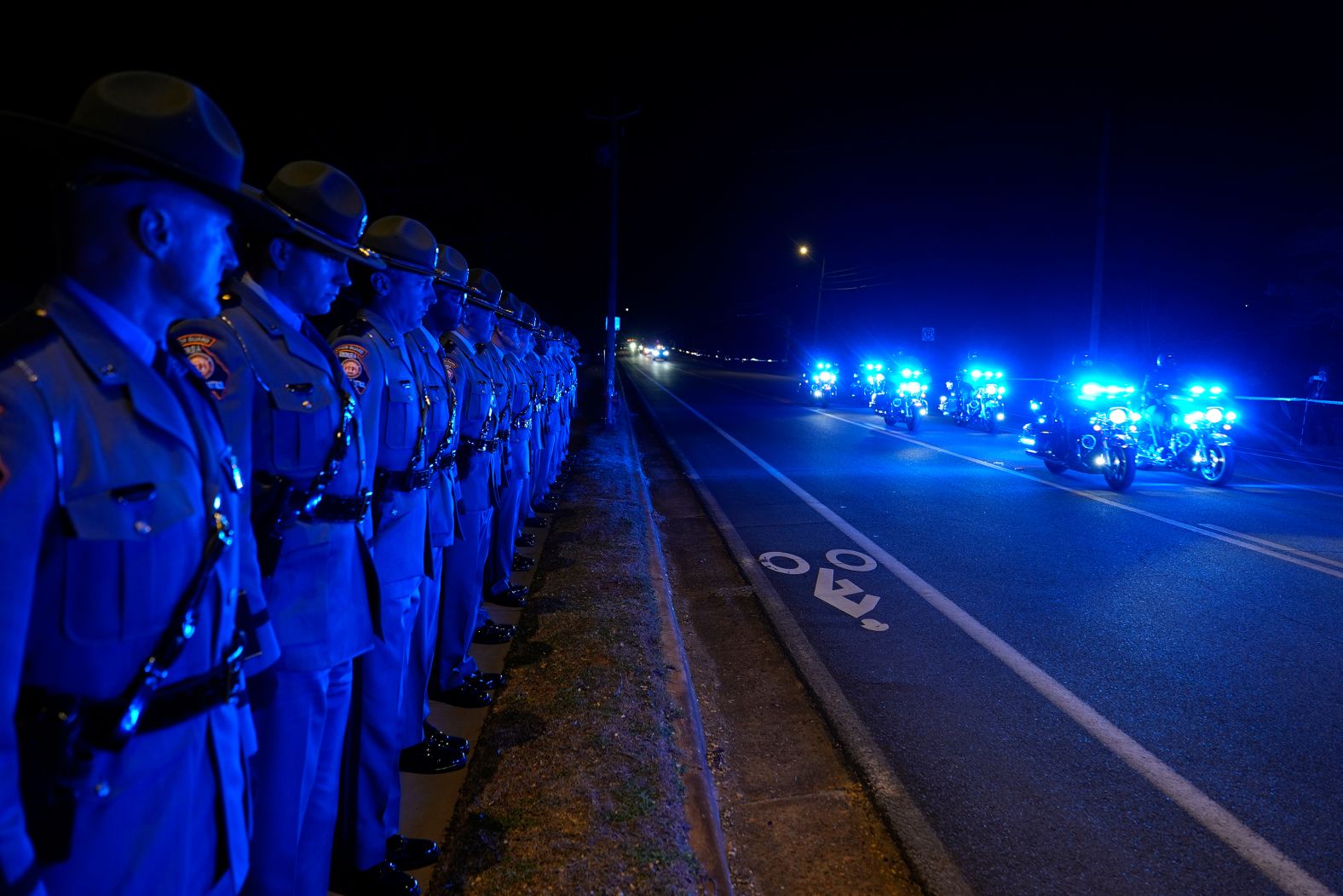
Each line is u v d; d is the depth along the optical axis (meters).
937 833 3.35
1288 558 7.56
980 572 7.15
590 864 2.76
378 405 2.76
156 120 1.40
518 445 5.64
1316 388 17.41
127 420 1.34
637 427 21.20
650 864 2.78
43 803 1.28
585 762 3.41
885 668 5.07
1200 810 3.52
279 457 2.16
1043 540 8.31
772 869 3.18
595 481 10.54
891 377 21.16
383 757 2.80
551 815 3.03
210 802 1.55
